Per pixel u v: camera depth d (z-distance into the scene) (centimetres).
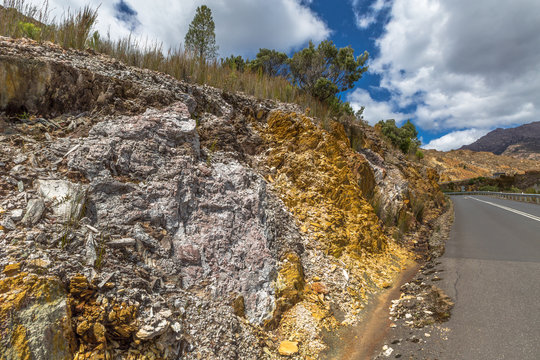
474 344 326
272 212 582
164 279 347
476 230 1013
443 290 501
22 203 296
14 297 215
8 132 372
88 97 475
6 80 394
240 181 552
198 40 1230
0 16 512
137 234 354
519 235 841
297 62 1433
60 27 581
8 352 194
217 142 628
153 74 646
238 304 391
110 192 371
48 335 217
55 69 444
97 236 318
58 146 383
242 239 471
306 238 616
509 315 370
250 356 343
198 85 781
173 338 296
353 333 429
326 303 486
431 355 327
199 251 403
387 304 516
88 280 271
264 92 1017
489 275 522
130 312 275
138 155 433
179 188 442
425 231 1166
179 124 527
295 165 780
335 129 1075
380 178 1209
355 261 644
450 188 7050
